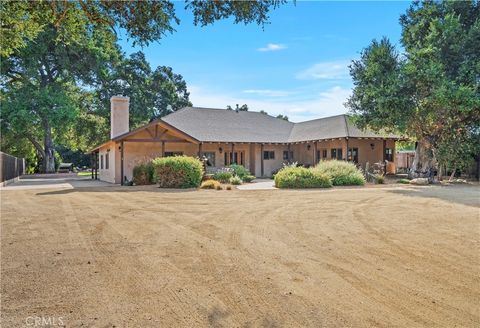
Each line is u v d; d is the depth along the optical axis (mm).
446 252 5879
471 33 19594
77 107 36531
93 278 4574
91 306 3734
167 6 5934
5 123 32906
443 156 21844
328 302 3871
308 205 11328
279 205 11320
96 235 7020
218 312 3615
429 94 20234
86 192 15688
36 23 7535
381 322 3414
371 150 27422
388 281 4535
